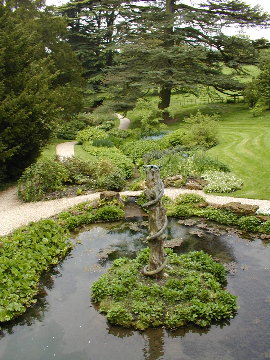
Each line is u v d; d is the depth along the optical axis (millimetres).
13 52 15727
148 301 7203
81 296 7758
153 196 7430
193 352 6000
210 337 6348
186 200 12797
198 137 20844
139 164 19141
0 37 15609
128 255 9523
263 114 28406
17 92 16000
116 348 6191
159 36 28719
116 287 7625
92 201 13117
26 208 12914
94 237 10797
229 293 7348
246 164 16531
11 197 14500
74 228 11406
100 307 7258
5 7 17047
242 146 19547
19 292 7676
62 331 6684
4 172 16328
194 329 6570
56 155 18578
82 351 6156
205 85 29203
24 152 16156
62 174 15273
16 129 14445
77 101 28594
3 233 10586
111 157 19469
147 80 27141
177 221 11805
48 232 10227
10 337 6594
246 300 7309
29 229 10484
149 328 6625
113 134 26094
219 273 8148
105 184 15000
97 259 9367
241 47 29406
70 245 10141
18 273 8102
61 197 14117
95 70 43031
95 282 7922
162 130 26219
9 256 8820
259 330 6445
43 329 6766
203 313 6766
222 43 29469
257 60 30031
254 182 14391
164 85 27766
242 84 29812
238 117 28781
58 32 28547
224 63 31328
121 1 31062
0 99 15023
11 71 16125
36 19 27422
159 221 7629
